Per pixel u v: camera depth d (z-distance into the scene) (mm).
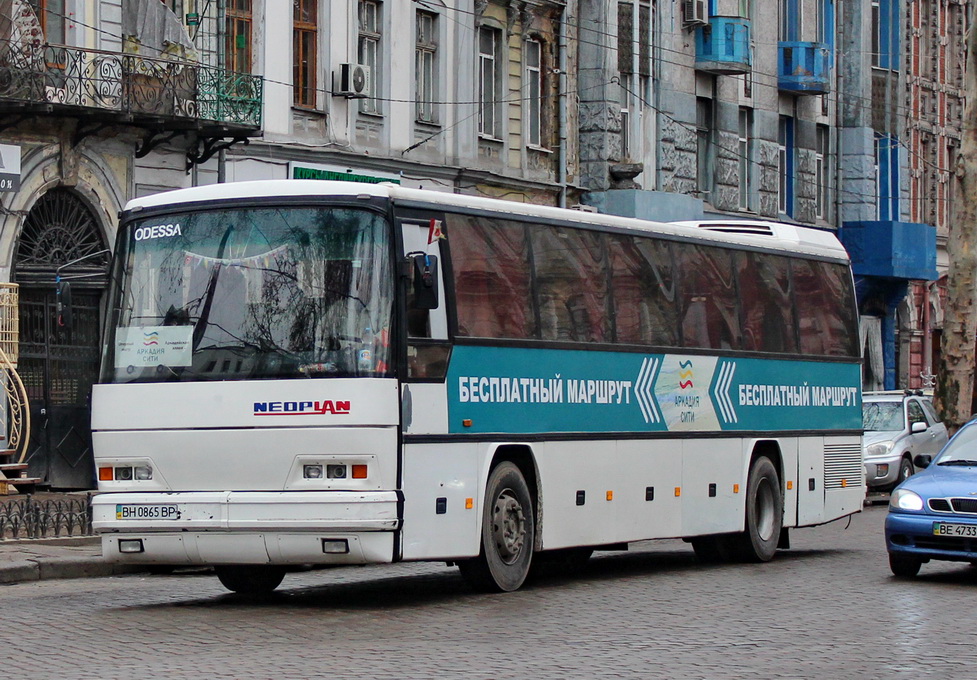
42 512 25016
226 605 17688
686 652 14352
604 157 46906
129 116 30953
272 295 17109
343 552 16578
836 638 15352
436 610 17203
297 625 15859
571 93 46688
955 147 70250
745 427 23906
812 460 25750
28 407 29812
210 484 17031
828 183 60938
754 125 55969
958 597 18984
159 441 17203
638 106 49188
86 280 31656
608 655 14109
